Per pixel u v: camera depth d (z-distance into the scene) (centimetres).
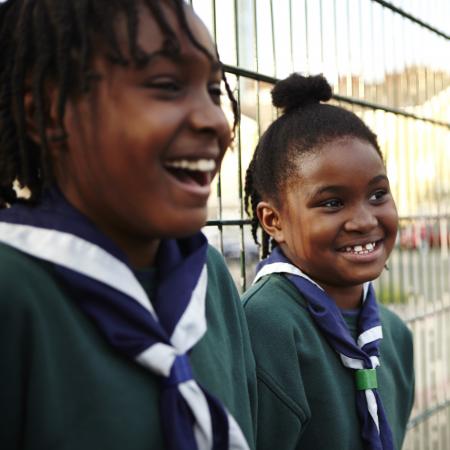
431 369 254
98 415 65
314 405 116
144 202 66
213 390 80
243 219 162
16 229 68
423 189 253
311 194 118
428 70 255
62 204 70
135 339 67
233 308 96
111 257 68
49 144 69
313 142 119
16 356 63
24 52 69
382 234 121
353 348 121
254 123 168
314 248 119
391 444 120
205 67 68
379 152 128
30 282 65
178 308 74
